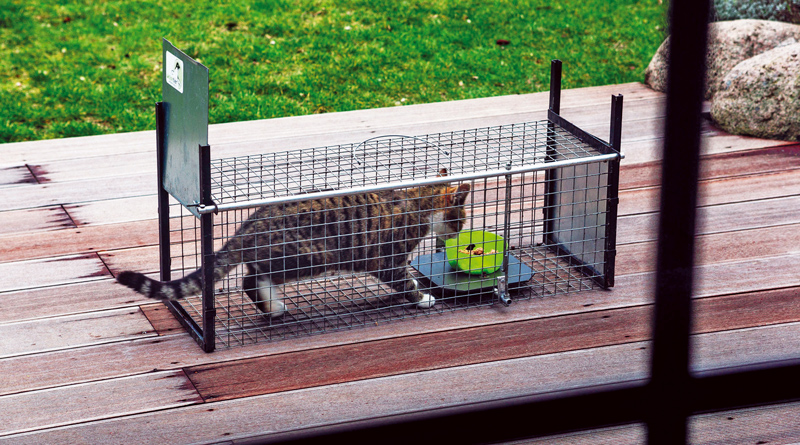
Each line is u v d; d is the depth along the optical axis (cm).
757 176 488
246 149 514
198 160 302
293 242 329
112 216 441
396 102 616
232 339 332
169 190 339
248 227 330
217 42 704
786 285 368
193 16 755
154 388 300
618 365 312
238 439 270
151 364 315
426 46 704
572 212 387
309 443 173
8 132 553
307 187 366
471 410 166
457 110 581
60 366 312
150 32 725
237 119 583
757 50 611
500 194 459
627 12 786
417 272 389
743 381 161
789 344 321
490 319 347
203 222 305
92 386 301
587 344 327
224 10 765
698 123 151
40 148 524
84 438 271
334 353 322
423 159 425
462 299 367
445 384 301
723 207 446
